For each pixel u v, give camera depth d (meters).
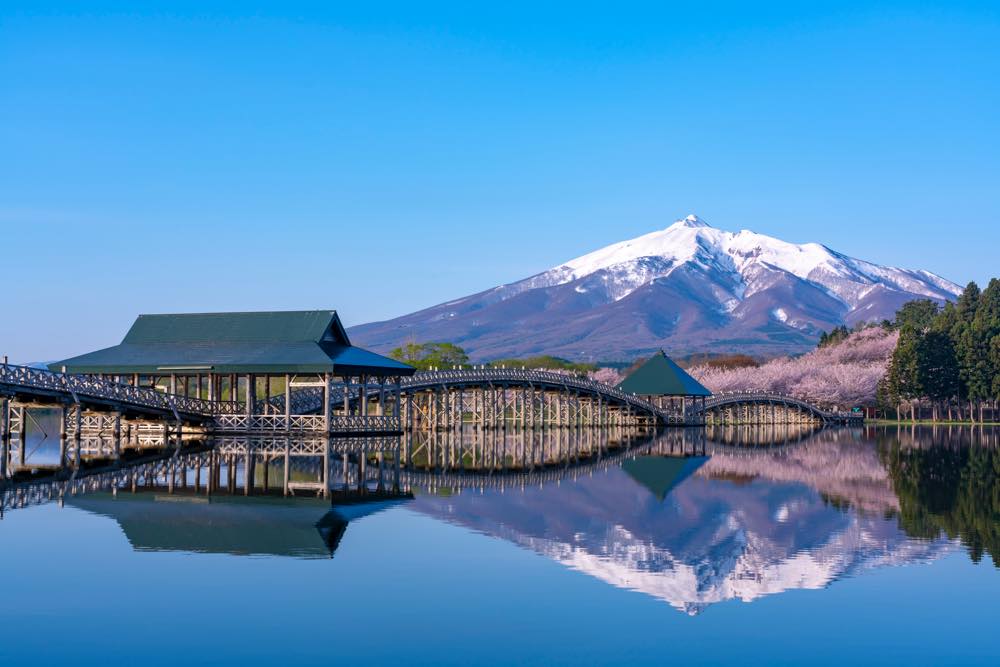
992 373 137.00
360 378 70.06
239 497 34.66
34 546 25.38
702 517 32.81
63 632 18.39
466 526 29.62
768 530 30.12
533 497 37.41
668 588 22.19
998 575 23.67
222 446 57.69
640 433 94.12
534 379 92.06
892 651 18.00
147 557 24.27
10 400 54.66
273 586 21.69
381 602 20.56
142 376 79.69
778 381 171.38
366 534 27.84
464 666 16.97
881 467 53.09
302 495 35.75
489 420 114.50
